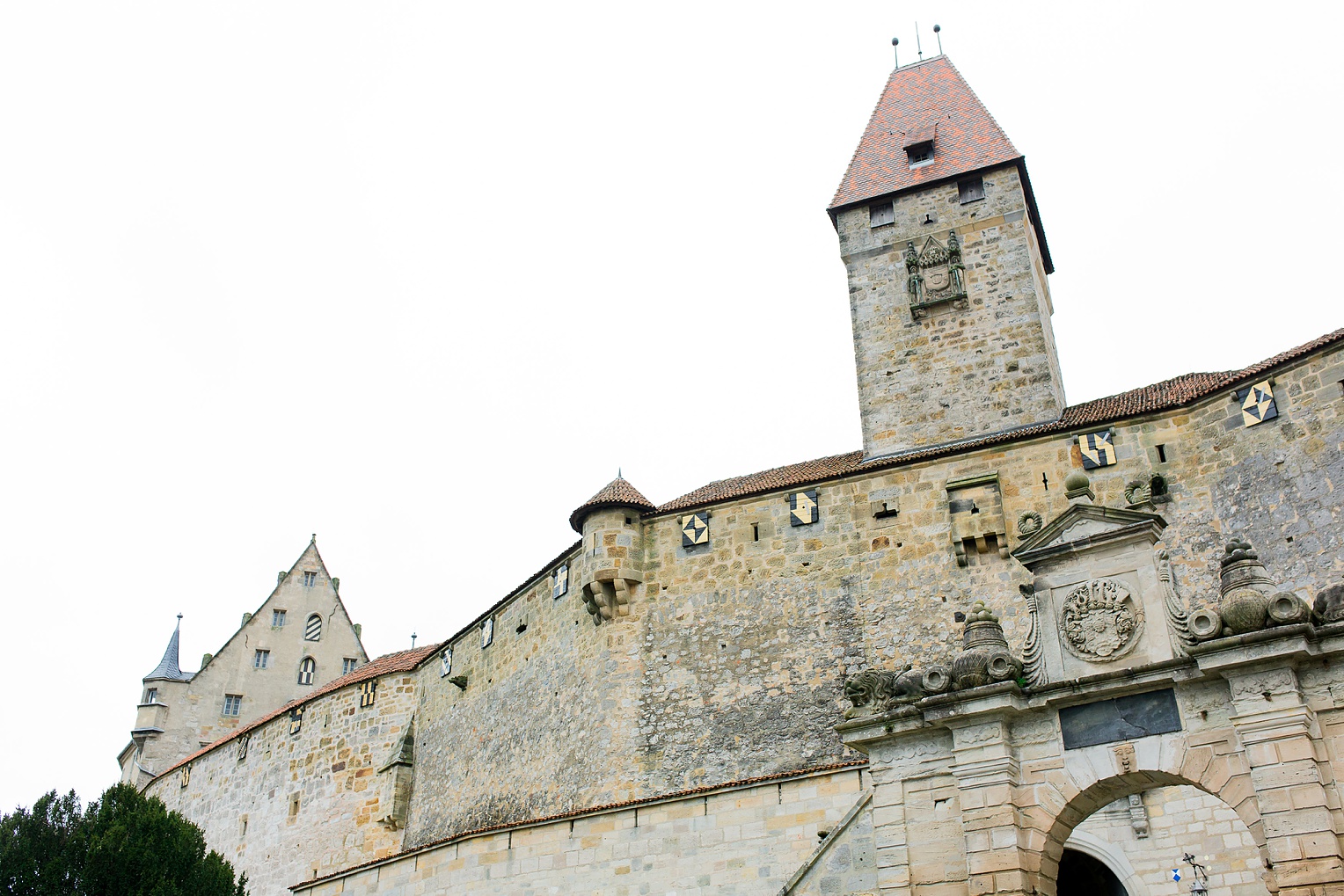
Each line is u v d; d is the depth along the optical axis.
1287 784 17.14
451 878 32.66
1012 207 44.53
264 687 77.19
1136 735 18.92
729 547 39.66
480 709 47.00
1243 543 19.19
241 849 56.62
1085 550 20.36
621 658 39.47
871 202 46.91
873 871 24.08
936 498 37.38
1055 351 45.16
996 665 20.09
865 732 21.06
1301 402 32.38
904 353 43.66
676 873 28.88
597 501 41.03
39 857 32.12
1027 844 19.16
